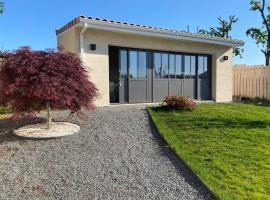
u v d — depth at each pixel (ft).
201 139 21.35
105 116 28.14
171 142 20.53
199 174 15.26
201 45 44.14
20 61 21.48
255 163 16.62
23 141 20.75
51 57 22.34
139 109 32.37
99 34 34.37
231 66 47.93
